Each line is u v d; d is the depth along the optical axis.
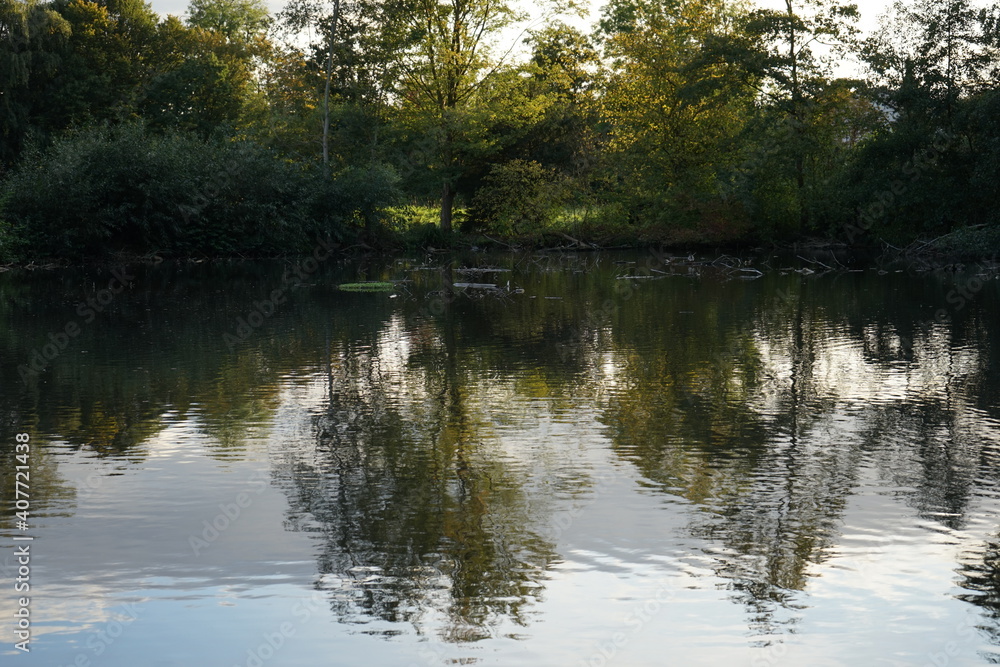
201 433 9.88
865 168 42.88
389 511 7.23
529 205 51.88
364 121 48.53
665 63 50.47
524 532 6.71
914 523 6.80
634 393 11.86
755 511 7.11
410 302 24.19
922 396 11.55
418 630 5.21
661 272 35.41
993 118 37.62
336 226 46.72
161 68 56.50
